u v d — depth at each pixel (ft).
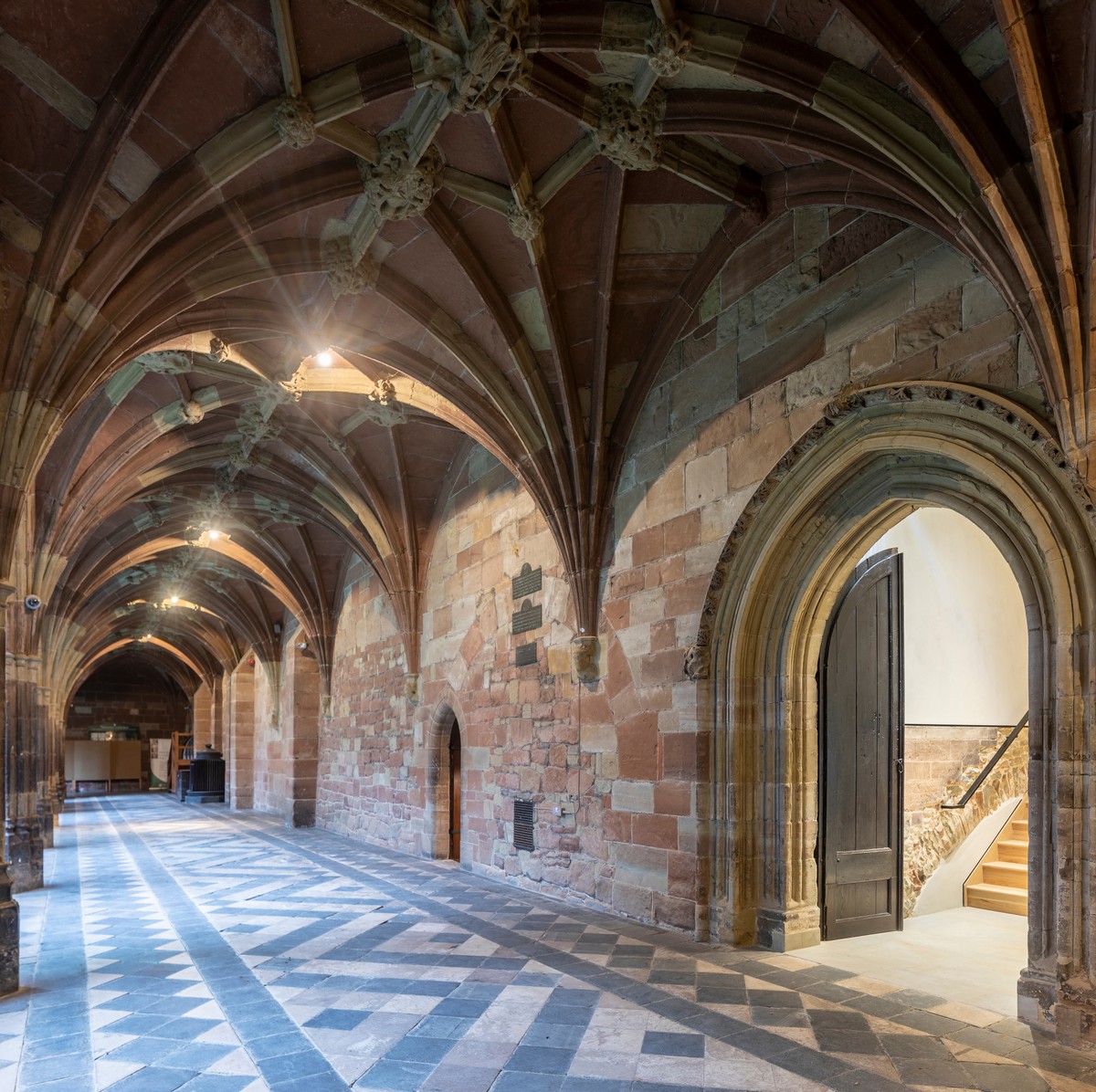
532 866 30.86
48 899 30.78
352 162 19.81
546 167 20.38
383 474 41.06
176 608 81.97
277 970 19.86
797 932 21.12
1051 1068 13.41
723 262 23.52
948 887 26.27
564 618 29.89
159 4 15.14
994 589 30.25
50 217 17.31
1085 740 14.42
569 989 17.94
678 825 23.38
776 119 17.75
